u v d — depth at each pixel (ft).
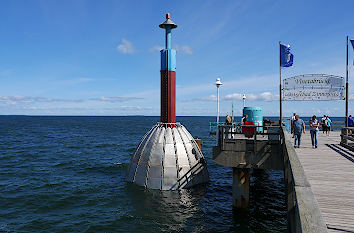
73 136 241.14
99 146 169.99
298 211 16.99
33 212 59.31
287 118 84.64
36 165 109.09
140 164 75.82
